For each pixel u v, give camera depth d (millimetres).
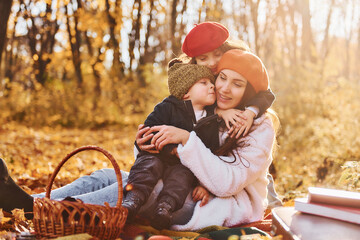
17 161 8211
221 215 3139
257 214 3357
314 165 7984
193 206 3168
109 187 3174
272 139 3303
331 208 2502
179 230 3104
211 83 3264
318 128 10062
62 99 20203
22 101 20422
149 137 3107
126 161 9414
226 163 3143
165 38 26688
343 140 8391
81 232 2508
